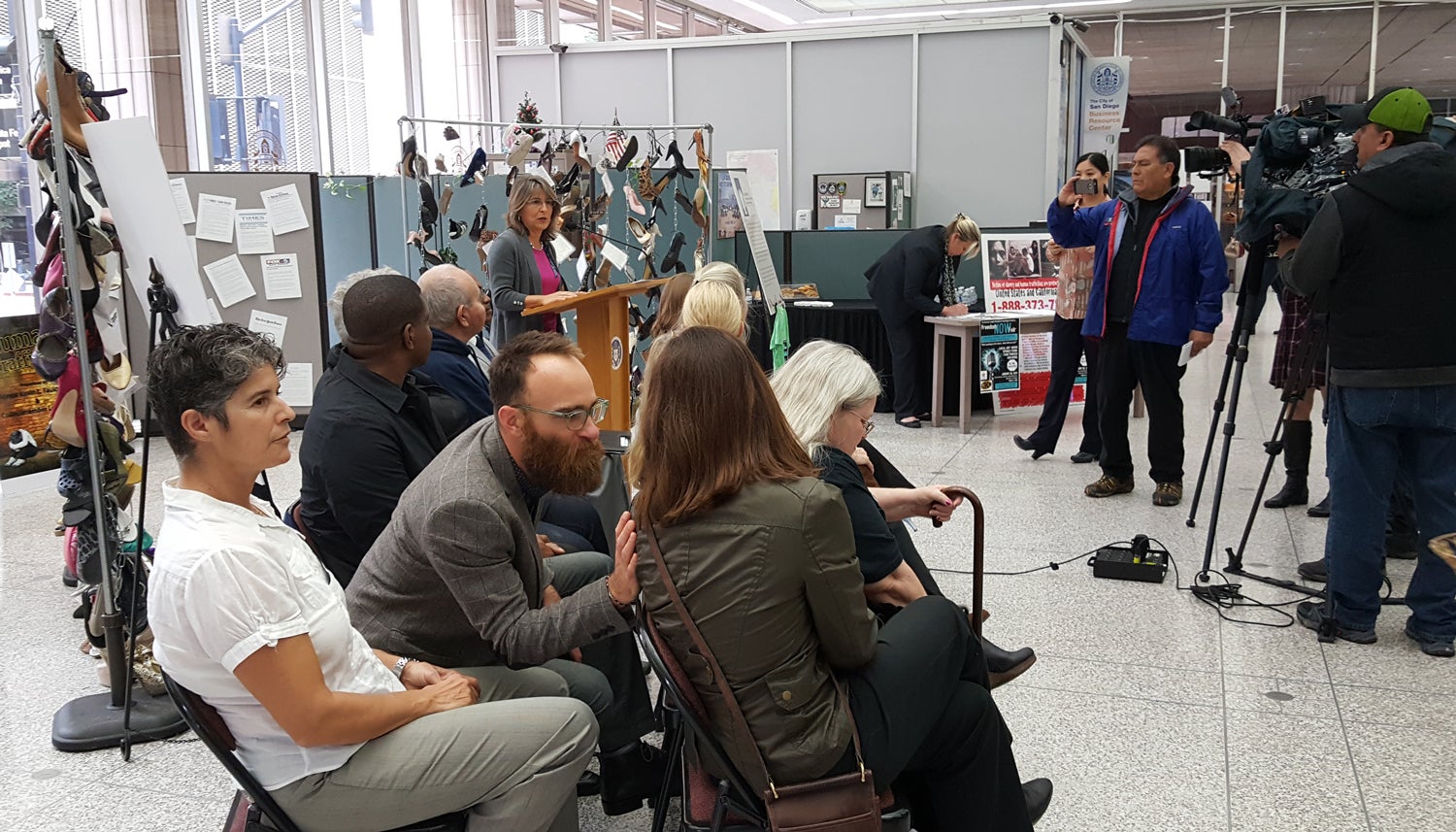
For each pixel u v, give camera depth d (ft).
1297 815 7.80
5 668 10.82
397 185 23.26
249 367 5.03
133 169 8.44
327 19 28.07
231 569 4.87
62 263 9.48
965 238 22.20
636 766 7.59
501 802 5.53
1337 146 11.44
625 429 11.87
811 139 31.73
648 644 5.51
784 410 7.04
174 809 8.18
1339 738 8.95
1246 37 41.68
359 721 5.19
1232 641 11.11
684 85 32.68
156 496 17.04
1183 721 9.31
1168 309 15.81
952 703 6.03
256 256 21.16
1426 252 9.73
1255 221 11.88
